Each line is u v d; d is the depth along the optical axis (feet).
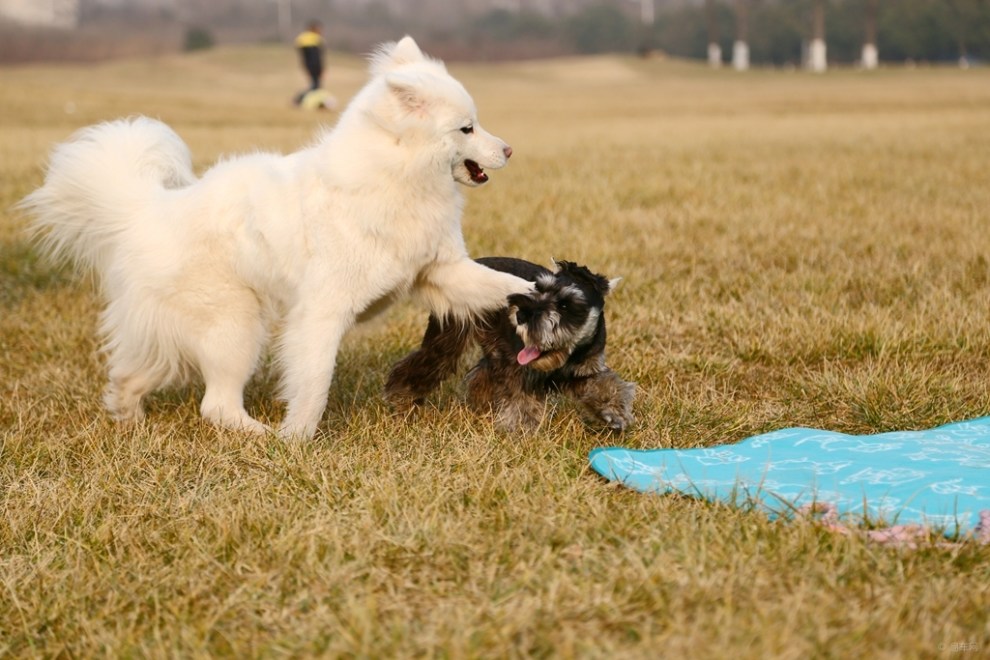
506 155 17.17
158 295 18.38
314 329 17.33
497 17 401.29
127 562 13.14
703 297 26.45
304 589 11.96
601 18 389.60
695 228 36.01
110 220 18.88
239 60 242.37
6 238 34.63
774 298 26.02
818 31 267.59
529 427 17.44
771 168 51.88
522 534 13.01
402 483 14.65
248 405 20.62
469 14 405.18
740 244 33.19
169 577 12.55
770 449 16.30
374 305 18.21
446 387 20.39
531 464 15.46
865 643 10.16
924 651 9.98
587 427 18.22
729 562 11.88
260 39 357.82
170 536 13.74
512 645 10.41
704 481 14.78
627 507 13.79
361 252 16.98
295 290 17.62
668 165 53.93
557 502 13.87
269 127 84.79
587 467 15.78
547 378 17.80
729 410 18.85
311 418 17.62
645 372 20.84
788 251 31.86
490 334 18.12
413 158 16.58
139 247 18.52
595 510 13.44
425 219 17.04
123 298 18.78
